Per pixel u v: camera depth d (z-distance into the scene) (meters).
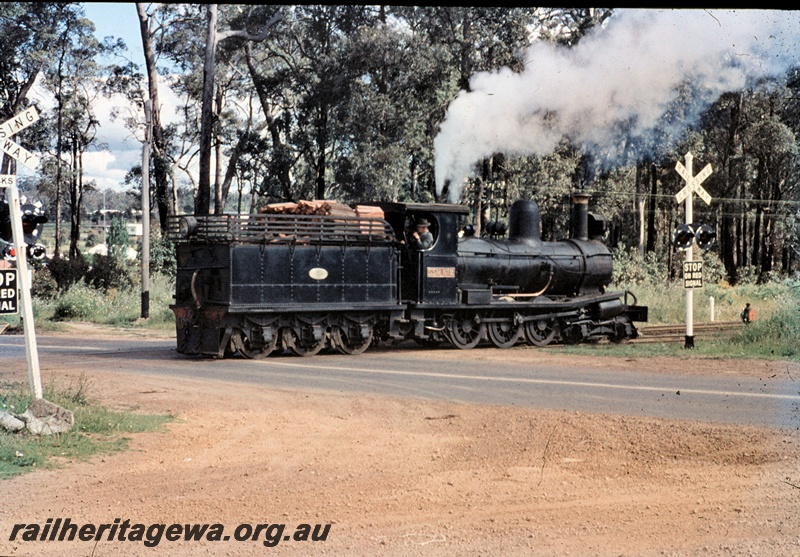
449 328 21.02
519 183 43.56
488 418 11.54
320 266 19.31
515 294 21.92
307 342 19.28
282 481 8.57
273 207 19.70
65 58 55.62
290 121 50.06
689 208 19.70
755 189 53.62
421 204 20.56
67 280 37.25
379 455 9.64
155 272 40.47
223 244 18.38
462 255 21.14
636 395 13.16
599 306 22.81
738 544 6.68
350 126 44.62
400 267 20.70
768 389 13.60
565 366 16.89
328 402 12.81
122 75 56.00
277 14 42.06
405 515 7.47
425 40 43.19
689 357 18.12
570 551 6.57
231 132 57.41
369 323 20.12
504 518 7.38
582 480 8.54
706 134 46.97
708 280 45.34
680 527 7.11
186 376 15.32
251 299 18.39
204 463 9.30
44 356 18.66
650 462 9.17
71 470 8.92
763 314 25.34
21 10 52.72
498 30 38.47
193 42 52.19
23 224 12.56
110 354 19.31
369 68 44.09
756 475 8.62
